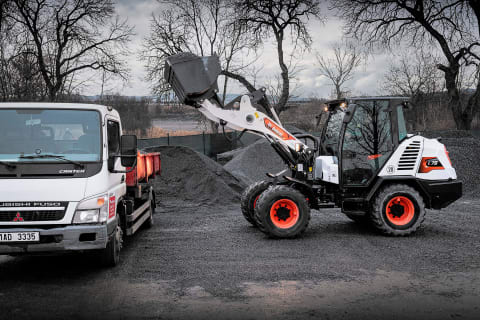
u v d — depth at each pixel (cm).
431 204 849
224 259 664
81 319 422
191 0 3034
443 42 2806
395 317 422
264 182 954
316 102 3631
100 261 611
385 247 736
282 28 3053
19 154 570
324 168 867
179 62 839
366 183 841
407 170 840
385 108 850
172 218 1108
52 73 2100
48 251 534
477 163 1619
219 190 1390
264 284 534
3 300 480
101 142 599
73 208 546
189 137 2509
